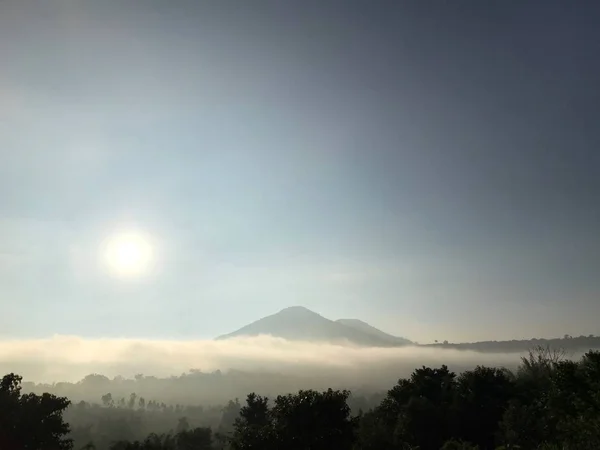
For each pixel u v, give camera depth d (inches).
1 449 1943.9
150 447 2484.0
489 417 2028.8
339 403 1433.3
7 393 2092.8
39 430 2031.3
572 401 998.4
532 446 1518.2
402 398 2479.1
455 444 1488.7
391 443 1996.8
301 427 1374.3
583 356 1062.4
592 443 876.6
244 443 1403.8
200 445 2878.9
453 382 2486.5
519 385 2257.6
